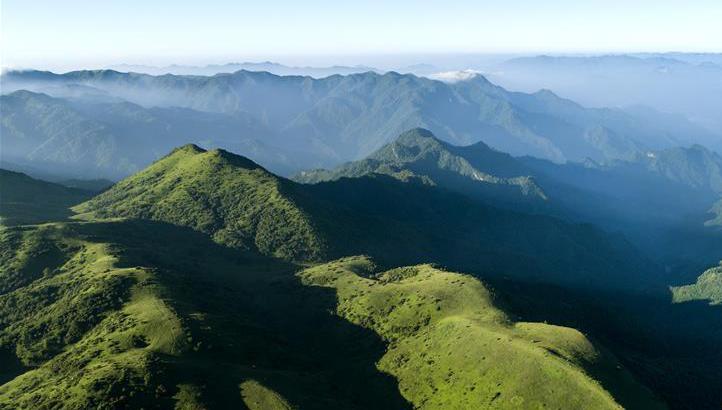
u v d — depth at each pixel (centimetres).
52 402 17312
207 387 18450
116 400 17112
